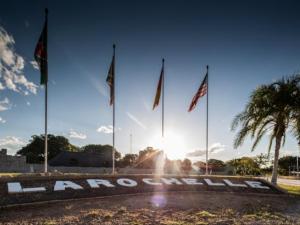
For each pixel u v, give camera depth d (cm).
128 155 6844
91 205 1393
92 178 1786
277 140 2416
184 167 5444
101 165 5716
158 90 2739
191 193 1820
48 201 1380
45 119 1989
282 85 2389
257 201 1720
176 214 1310
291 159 8538
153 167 5400
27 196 1391
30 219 1145
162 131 2828
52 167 5053
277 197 1897
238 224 1195
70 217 1191
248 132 2436
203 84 2633
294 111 2336
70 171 5119
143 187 1803
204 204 1546
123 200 1530
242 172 6438
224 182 2100
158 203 1508
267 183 2169
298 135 2341
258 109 2392
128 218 1206
